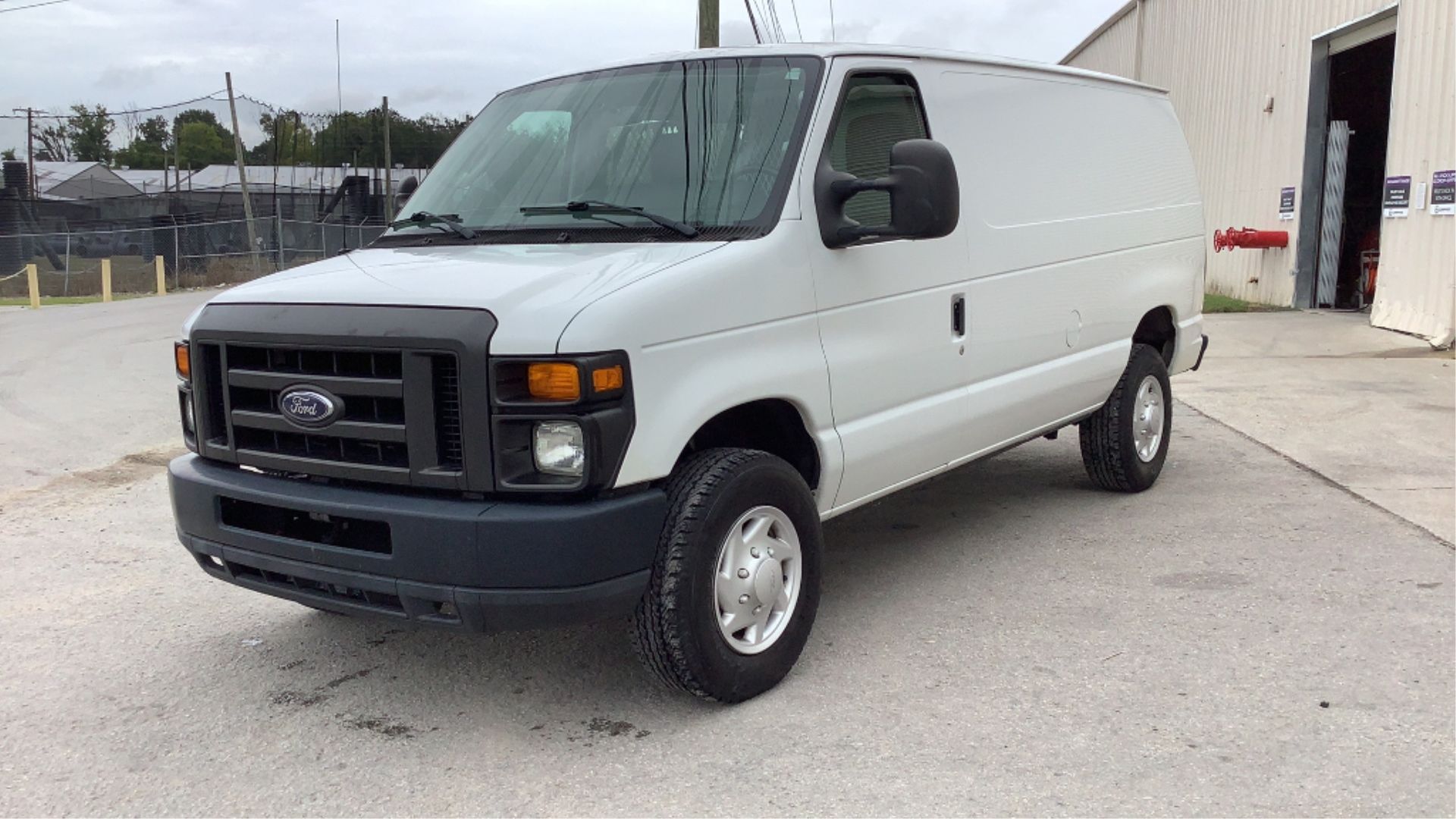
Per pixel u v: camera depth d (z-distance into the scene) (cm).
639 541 356
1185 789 334
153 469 794
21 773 365
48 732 394
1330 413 888
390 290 369
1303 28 1575
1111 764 350
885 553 575
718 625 381
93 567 578
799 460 437
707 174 425
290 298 383
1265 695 396
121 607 519
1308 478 699
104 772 365
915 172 397
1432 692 395
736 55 466
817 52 448
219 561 406
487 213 452
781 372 399
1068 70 600
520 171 466
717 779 349
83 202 4203
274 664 451
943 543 588
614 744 374
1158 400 675
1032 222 544
